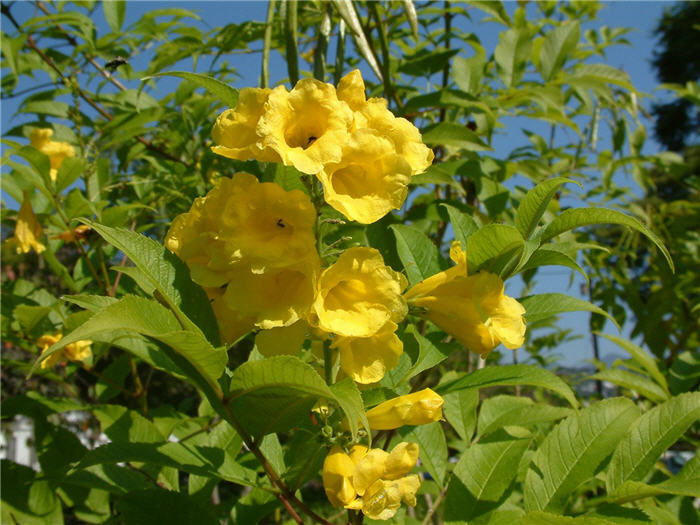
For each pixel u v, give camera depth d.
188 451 0.27
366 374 0.25
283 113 0.23
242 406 0.25
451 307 0.27
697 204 0.77
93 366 0.52
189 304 0.25
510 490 0.29
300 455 0.27
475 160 0.46
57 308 0.46
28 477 0.38
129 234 0.25
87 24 0.59
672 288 0.63
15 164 0.46
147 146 0.61
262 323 0.23
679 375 0.41
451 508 0.29
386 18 0.56
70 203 0.48
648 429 0.30
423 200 0.58
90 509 0.40
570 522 0.25
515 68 0.51
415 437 0.35
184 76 0.26
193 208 0.25
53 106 0.55
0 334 0.49
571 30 0.53
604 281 0.73
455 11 0.57
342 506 0.25
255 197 0.23
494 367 0.29
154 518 0.29
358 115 0.24
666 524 0.33
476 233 0.25
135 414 0.40
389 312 0.24
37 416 0.41
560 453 0.30
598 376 0.41
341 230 0.38
